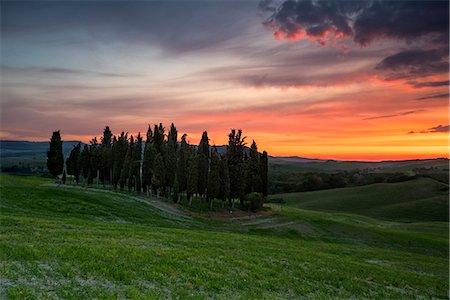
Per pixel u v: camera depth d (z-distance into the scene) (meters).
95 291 15.88
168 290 17.88
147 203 70.69
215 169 83.19
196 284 19.28
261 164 100.12
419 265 40.84
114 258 20.66
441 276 36.41
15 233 24.64
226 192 84.38
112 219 47.47
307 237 64.44
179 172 90.75
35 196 49.19
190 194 84.50
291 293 21.09
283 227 69.25
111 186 108.62
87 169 106.88
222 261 24.67
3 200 43.62
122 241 26.66
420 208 138.75
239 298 18.44
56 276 17.00
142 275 19.17
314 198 171.50
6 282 15.40
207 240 33.81
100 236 27.98
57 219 36.50
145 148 90.12
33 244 21.45
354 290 24.16
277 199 172.88
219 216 77.12
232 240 36.72
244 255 28.00
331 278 25.69
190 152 95.94
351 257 39.25
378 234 72.75
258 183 94.75
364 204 153.75
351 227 76.25
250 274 22.73
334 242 63.19
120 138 100.38
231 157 90.94
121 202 61.00
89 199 54.78
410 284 28.94
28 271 17.03
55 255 19.72
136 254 22.20
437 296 27.39
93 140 109.69
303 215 89.12
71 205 48.97
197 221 63.94
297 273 25.23
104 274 18.20
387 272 31.41
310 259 30.78
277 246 37.22
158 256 23.03
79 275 17.59
